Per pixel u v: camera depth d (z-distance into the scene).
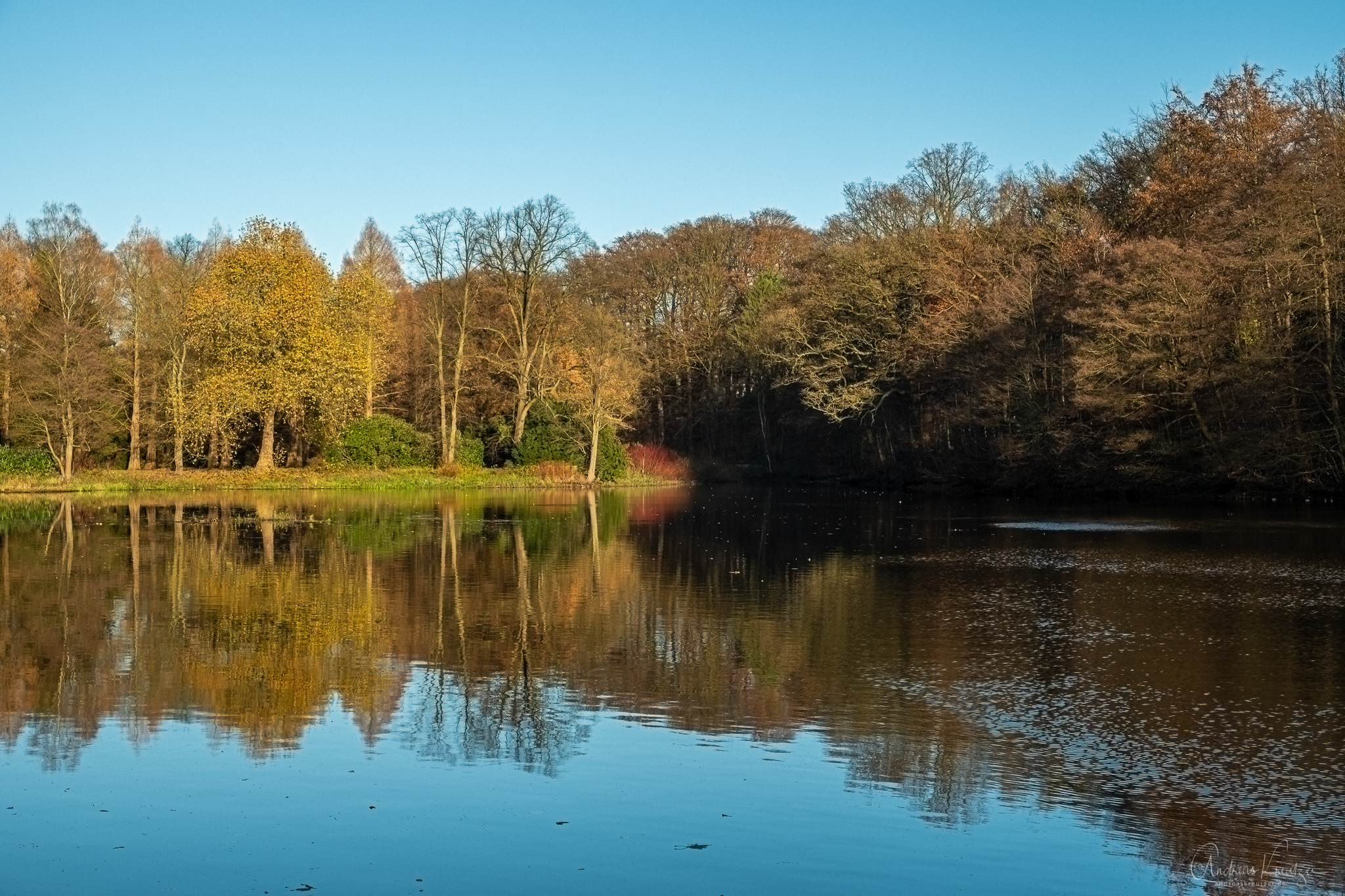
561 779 11.64
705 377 84.69
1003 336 54.31
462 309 70.50
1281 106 48.50
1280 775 11.85
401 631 19.11
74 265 60.72
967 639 18.53
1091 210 55.78
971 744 12.86
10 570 26.55
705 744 12.84
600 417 69.19
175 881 9.29
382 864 9.60
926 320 61.03
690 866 9.57
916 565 28.02
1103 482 51.84
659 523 40.94
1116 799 11.17
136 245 61.19
